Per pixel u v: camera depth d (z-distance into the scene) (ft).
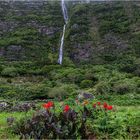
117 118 36.60
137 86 107.76
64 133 30.89
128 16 185.47
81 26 178.50
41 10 204.44
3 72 131.85
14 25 184.65
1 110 66.33
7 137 36.40
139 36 164.86
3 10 201.36
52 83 118.52
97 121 36.40
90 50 157.48
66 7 210.18
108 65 140.77
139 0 203.92
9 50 158.92
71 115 31.94
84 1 213.87
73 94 96.27
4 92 104.94
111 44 160.76
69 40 167.22
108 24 177.78
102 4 202.69
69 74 124.98
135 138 34.58
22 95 101.81
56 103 71.36
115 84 105.29
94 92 99.35
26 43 165.17
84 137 32.35
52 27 182.91
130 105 82.99
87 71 130.62
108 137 34.68
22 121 38.52
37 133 31.17
